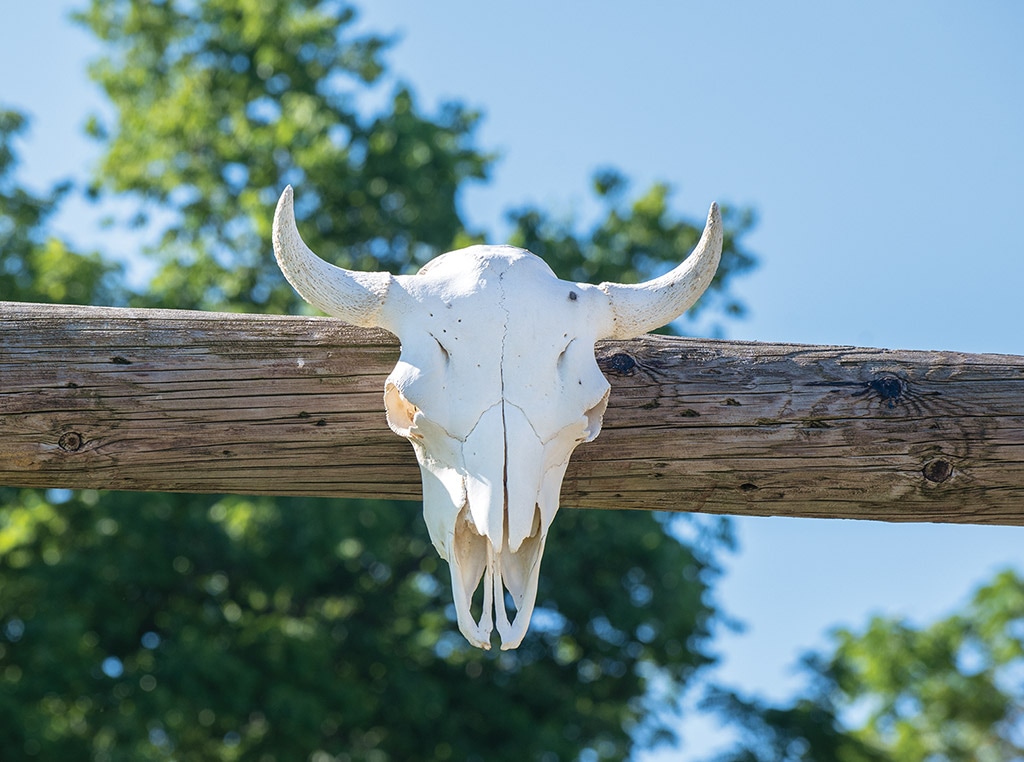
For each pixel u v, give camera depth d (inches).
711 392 285.3
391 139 951.0
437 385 241.4
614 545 850.8
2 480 279.4
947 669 1305.4
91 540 828.0
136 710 754.2
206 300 944.3
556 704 861.8
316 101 968.9
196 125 962.1
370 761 816.3
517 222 945.5
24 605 817.5
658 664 908.6
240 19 1020.5
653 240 952.3
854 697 1280.8
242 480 282.5
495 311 247.3
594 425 250.4
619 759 873.5
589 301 255.4
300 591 851.4
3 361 275.9
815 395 287.0
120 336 279.9
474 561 241.0
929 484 288.5
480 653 876.0
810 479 286.5
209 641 798.5
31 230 957.2
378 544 840.3
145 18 1042.1
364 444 281.1
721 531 931.3
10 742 737.0
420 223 945.5
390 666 852.0
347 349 282.7
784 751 924.0
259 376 280.2
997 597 1330.0
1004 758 1294.3
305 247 253.4
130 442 276.8
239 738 815.1
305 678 792.9
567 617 869.2
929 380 291.1
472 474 233.1
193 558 840.3
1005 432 289.6
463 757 824.9
